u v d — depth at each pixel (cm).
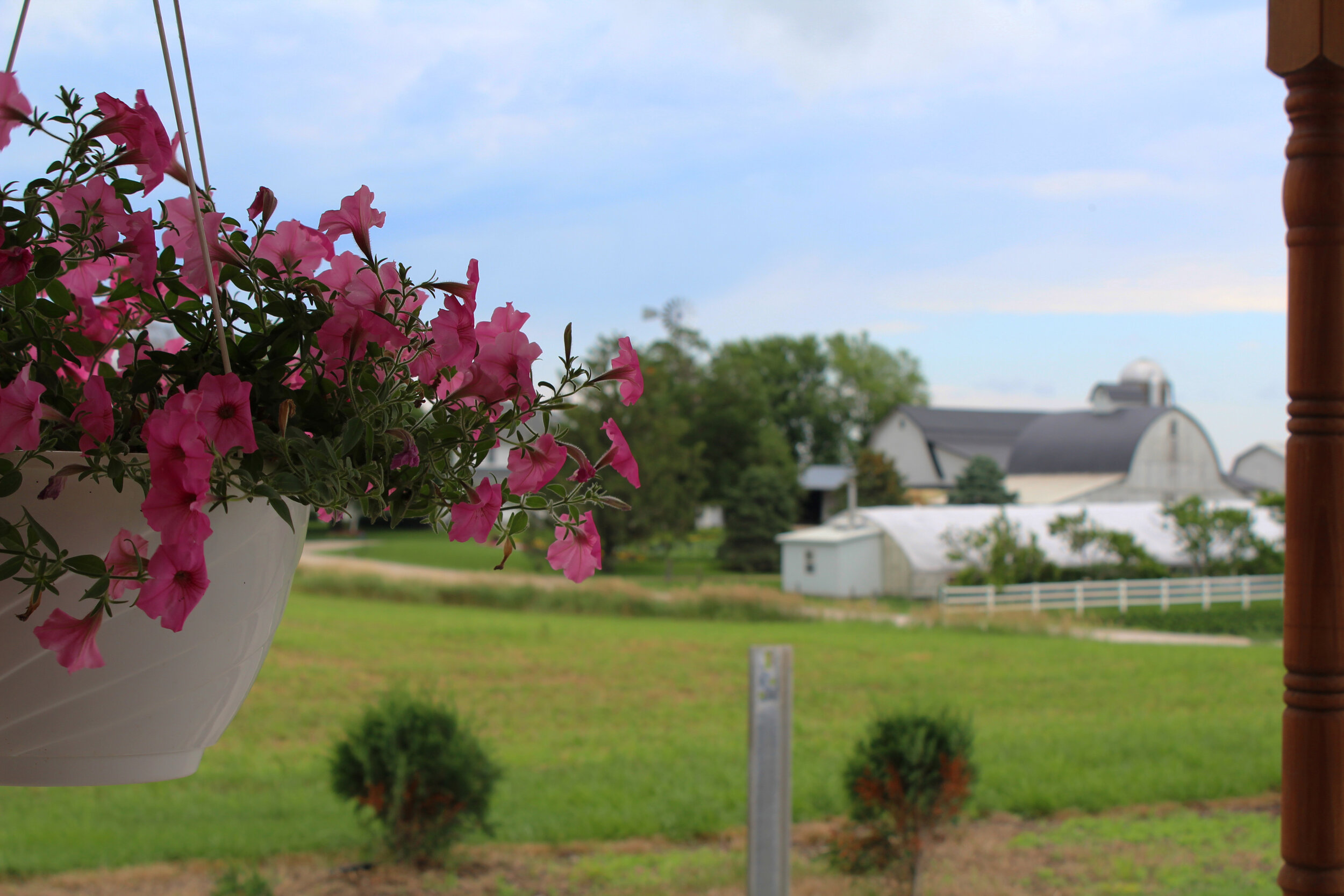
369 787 679
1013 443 5925
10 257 86
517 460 103
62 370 103
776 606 2470
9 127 82
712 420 5031
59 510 85
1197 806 851
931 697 1370
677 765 953
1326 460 170
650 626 2258
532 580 2788
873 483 5166
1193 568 3153
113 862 663
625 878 666
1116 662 1722
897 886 650
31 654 87
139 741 93
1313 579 171
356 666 1577
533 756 1005
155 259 90
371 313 93
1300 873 171
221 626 92
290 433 89
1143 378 5553
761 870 357
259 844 700
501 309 100
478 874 670
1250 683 1507
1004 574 2844
